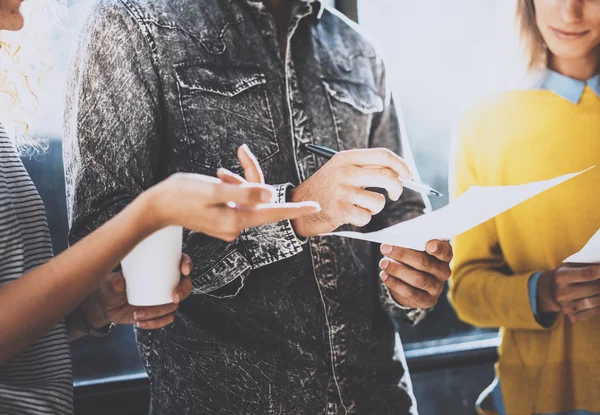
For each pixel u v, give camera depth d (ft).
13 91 4.00
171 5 4.28
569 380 5.33
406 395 4.81
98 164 3.99
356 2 6.19
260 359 4.29
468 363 6.63
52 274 2.74
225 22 4.42
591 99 5.43
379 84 5.00
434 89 6.64
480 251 5.65
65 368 3.44
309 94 4.63
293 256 4.39
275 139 4.45
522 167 5.47
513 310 5.29
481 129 5.61
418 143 6.69
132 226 2.71
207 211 2.67
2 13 3.27
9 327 2.72
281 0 4.66
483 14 6.63
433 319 6.67
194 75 4.25
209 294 4.17
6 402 3.08
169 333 4.30
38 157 5.52
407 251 4.26
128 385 5.65
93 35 4.10
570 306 5.07
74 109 4.13
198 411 4.26
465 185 5.71
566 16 5.25
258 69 4.47
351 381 4.55
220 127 4.29
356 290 4.62
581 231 5.30
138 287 3.19
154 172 4.18
